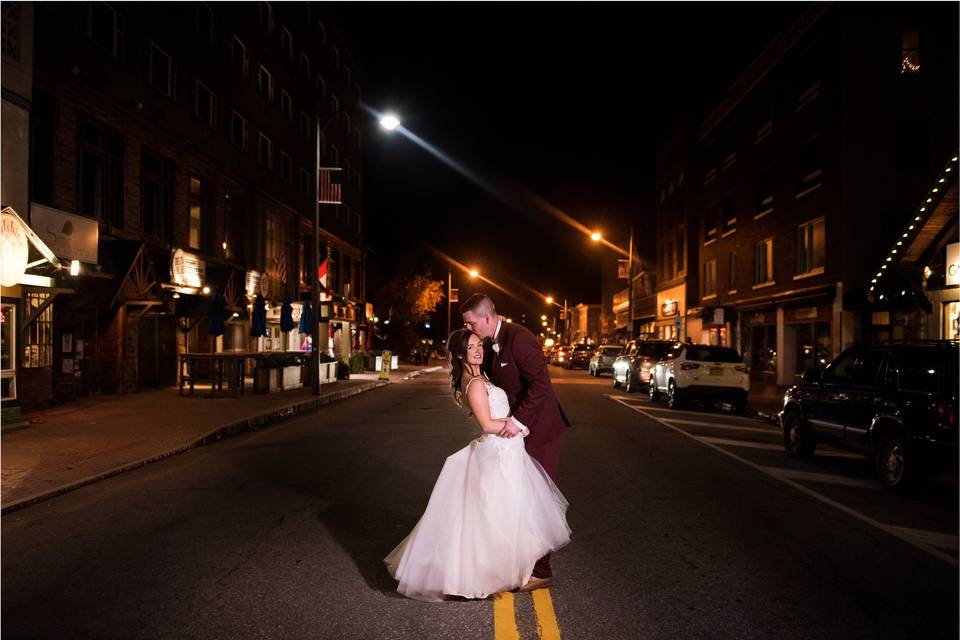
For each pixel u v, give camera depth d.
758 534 6.19
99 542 5.84
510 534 4.48
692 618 4.26
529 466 4.67
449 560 4.46
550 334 108.50
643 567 5.22
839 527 6.50
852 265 21.97
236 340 27.22
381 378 28.67
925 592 4.78
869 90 22.14
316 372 19.77
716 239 34.94
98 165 17.39
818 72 23.91
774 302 26.67
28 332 14.45
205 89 23.81
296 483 8.17
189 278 21.22
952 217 15.77
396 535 5.96
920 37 22.17
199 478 8.54
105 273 16.09
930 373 7.85
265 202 29.58
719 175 34.53
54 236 14.49
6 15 12.38
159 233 20.56
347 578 4.92
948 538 6.18
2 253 10.65
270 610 4.34
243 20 27.19
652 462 9.84
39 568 5.18
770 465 9.87
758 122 29.28
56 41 15.39
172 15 21.12
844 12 22.17
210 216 24.25
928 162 22.11
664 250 46.31
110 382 18.20
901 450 7.93
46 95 15.30
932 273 16.31
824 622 4.23
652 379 20.19
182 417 13.85
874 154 22.06
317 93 38.50
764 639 3.98
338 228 42.38
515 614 4.29
